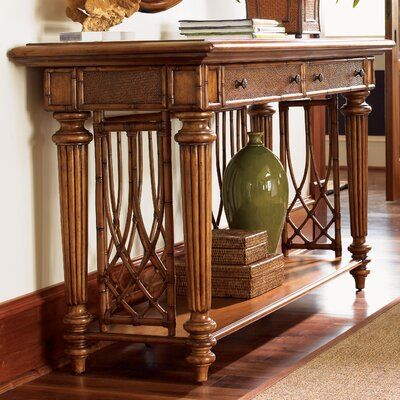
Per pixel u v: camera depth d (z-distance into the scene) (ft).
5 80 9.82
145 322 10.17
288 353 11.04
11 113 9.93
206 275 9.71
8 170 9.92
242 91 9.89
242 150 12.60
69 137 9.98
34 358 10.31
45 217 10.52
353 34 28.48
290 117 16.40
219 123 13.74
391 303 13.28
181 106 9.35
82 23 10.55
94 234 11.43
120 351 11.24
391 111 23.08
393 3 23.15
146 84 9.48
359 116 13.57
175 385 9.92
